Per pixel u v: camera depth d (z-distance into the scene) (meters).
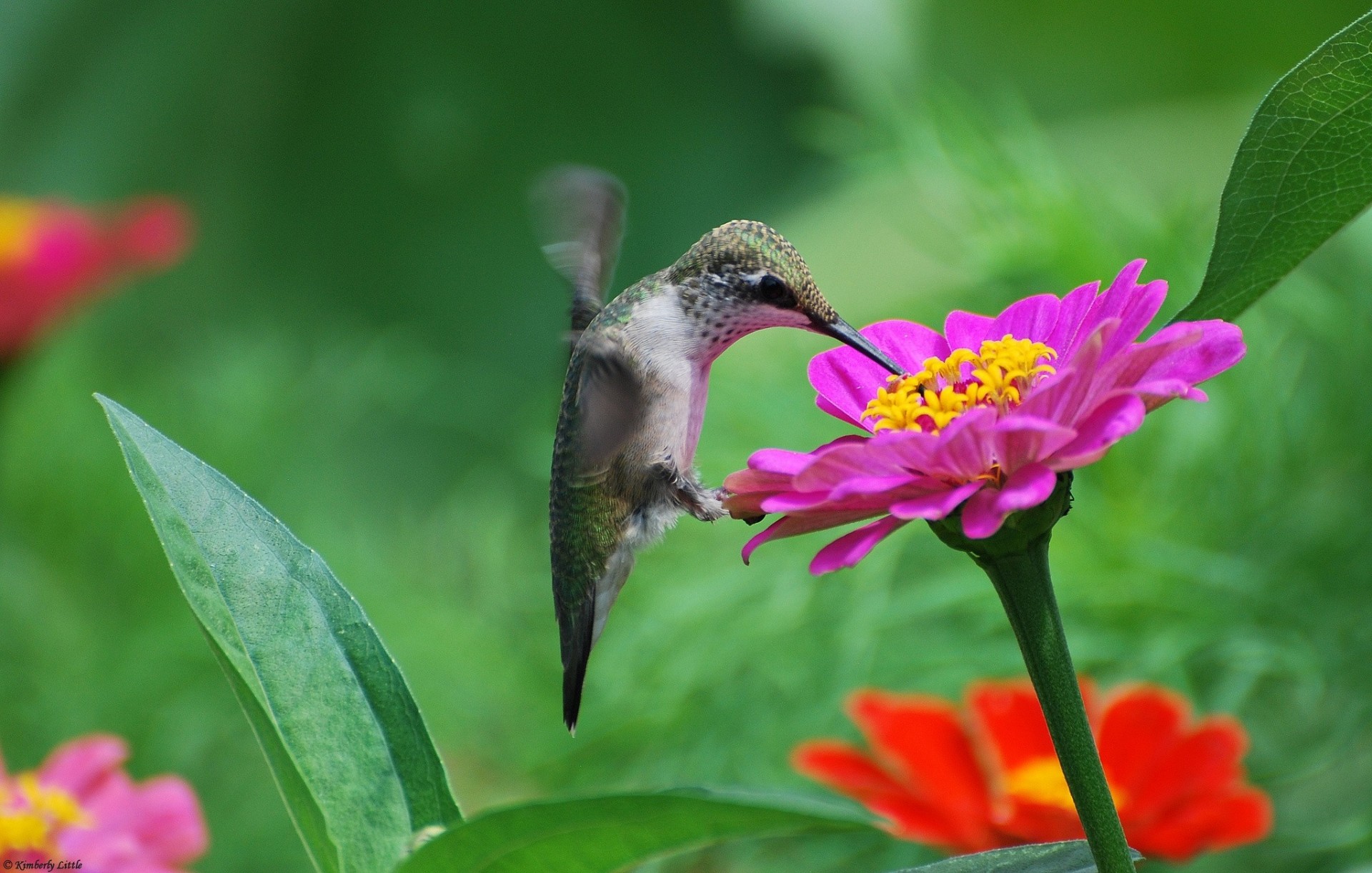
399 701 2.77
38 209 4.19
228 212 8.27
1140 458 3.42
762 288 2.86
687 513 2.86
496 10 8.07
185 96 8.30
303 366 5.93
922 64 7.18
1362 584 3.22
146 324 7.59
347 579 4.64
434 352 8.01
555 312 8.01
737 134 7.65
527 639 4.09
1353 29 2.75
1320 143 2.76
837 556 2.74
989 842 2.88
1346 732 3.06
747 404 3.69
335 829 2.76
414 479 6.85
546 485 4.89
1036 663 2.75
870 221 5.09
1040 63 7.06
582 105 8.03
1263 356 3.36
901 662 3.35
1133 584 3.22
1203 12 6.85
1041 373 2.77
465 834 2.73
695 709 3.49
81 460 4.88
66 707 4.43
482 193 8.21
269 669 2.76
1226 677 3.27
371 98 8.38
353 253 8.35
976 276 3.74
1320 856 2.96
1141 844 2.87
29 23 7.88
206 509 2.77
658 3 7.69
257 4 8.24
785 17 7.23
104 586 4.80
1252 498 3.34
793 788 3.31
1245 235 2.76
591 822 2.73
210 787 4.39
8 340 4.13
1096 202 3.75
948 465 2.74
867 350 2.79
